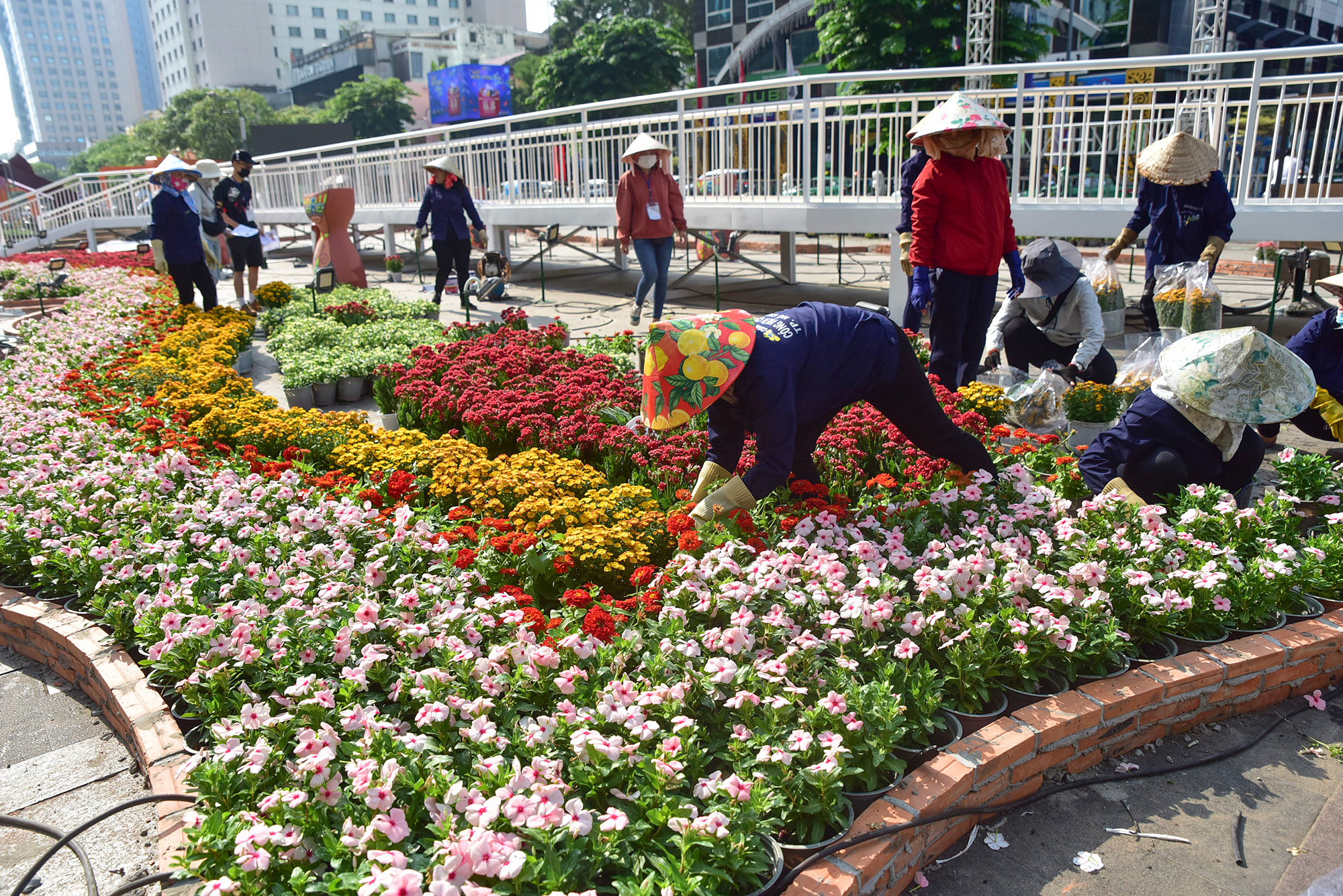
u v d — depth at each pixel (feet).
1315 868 8.06
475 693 8.64
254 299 39.70
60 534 13.01
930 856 8.32
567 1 171.63
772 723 8.33
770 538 11.66
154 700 9.98
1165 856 8.32
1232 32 80.18
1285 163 27.32
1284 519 12.31
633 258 58.75
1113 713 9.45
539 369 21.71
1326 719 10.41
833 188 32.96
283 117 232.53
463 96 193.77
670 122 38.14
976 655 9.34
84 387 21.85
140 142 253.03
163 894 7.44
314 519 12.13
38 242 83.10
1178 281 19.65
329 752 7.27
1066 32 86.53
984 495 13.06
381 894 5.92
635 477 14.98
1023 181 39.14
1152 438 13.57
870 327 12.53
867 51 70.90
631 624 10.24
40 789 9.68
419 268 49.70
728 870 7.08
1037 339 20.66
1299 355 17.25
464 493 14.08
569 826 6.60
